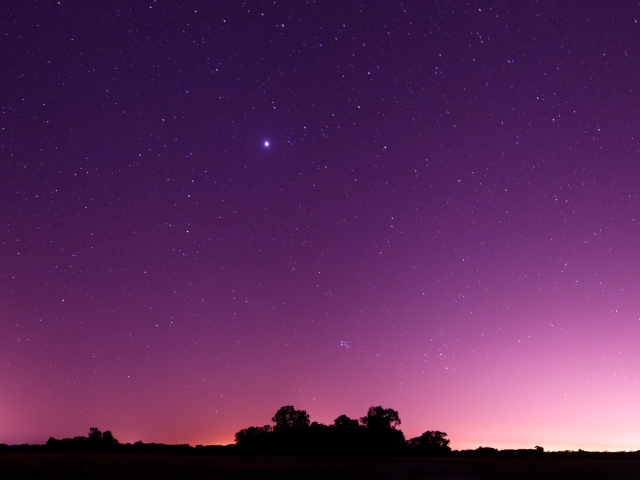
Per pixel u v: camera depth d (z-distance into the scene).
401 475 31.52
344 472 32.38
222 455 59.62
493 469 37.22
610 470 36.88
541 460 54.94
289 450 63.22
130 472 30.03
